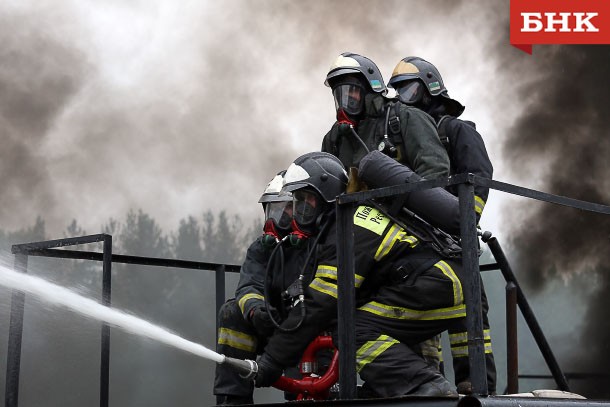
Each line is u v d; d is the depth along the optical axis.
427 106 4.27
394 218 3.27
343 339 3.02
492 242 4.07
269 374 3.28
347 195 3.06
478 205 3.94
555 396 3.46
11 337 3.94
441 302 3.20
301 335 3.25
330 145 4.23
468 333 2.74
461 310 3.27
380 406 2.88
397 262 3.23
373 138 4.05
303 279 3.38
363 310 3.23
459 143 4.05
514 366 4.10
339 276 3.05
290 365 3.30
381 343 3.16
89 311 2.95
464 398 2.74
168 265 4.41
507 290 4.13
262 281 3.89
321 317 3.22
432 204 3.22
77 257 4.16
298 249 3.52
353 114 4.04
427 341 3.78
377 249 3.21
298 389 3.48
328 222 3.42
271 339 3.31
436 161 3.87
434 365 3.79
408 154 3.95
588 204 3.30
